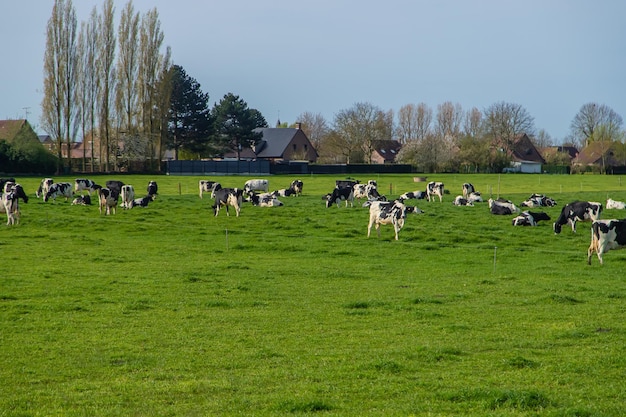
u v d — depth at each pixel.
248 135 134.25
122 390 12.87
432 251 32.19
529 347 15.80
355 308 20.16
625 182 94.25
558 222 37.50
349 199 50.97
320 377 13.52
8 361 14.79
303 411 11.58
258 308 20.20
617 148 160.25
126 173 106.19
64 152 116.25
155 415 11.51
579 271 26.84
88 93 103.44
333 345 16.09
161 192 71.56
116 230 39.41
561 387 12.83
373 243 34.25
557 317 18.84
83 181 58.66
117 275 25.36
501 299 21.45
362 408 11.73
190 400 12.32
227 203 45.00
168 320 18.66
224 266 27.50
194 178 95.81
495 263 28.44
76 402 12.22
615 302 20.89
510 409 11.55
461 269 27.55
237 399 12.23
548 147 199.00
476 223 41.34
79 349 15.77
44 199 54.19
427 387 12.88
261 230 39.66
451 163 131.62
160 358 15.04
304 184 84.25
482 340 16.44
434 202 56.44
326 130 198.75
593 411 11.27
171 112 121.56
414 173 125.00
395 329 17.66
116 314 19.30
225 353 15.46
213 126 126.69
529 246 33.97
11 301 20.77
